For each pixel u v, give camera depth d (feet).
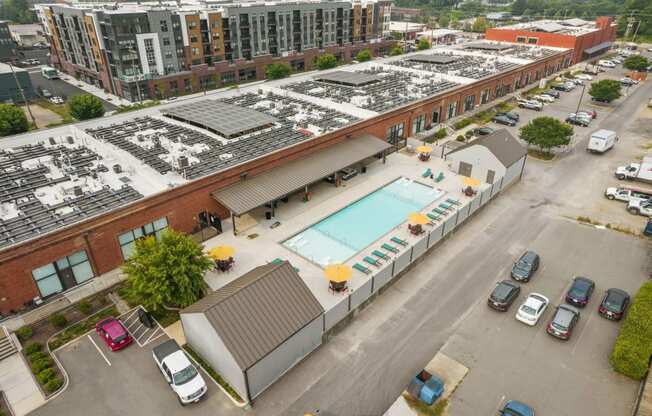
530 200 150.82
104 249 105.81
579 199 151.23
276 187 129.39
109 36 262.26
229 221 131.64
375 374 83.30
